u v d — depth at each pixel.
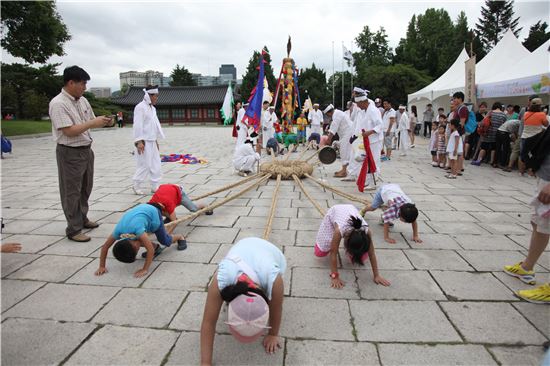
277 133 13.53
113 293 3.12
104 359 2.35
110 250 3.97
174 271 3.51
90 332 2.61
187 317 2.79
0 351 2.40
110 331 2.62
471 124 8.73
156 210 3.65
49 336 2.56
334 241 3.25
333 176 8.09
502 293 3.13
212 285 2.21
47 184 7.16
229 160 10.40
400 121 11.36
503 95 11.43
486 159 9.95
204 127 37.47
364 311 2.87
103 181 7.43
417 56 41.44
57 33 17.11
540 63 10.50
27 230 4.58
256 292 2.03
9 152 11.48
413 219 3.86
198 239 4.30
